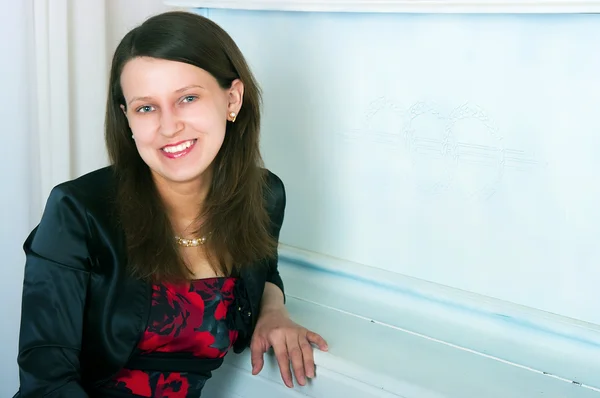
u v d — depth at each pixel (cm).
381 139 169
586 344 146
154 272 138
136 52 131
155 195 143
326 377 152
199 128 135
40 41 213
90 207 136
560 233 148
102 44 228
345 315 174
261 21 185
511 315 154
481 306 158
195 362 148
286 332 153
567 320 149
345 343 159
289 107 185
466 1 143
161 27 132
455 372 149
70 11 221
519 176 150
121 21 237
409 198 167
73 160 232
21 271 226
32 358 131
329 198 182
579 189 144
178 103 134
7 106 216
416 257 169
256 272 156
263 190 164
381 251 175
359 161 175
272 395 165
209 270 152
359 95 171
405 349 158
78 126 231
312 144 182
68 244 133
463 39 152
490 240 157
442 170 161
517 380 147
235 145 151
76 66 226
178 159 136
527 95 146
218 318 147
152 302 139
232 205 149
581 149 142
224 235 150
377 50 165
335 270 182
